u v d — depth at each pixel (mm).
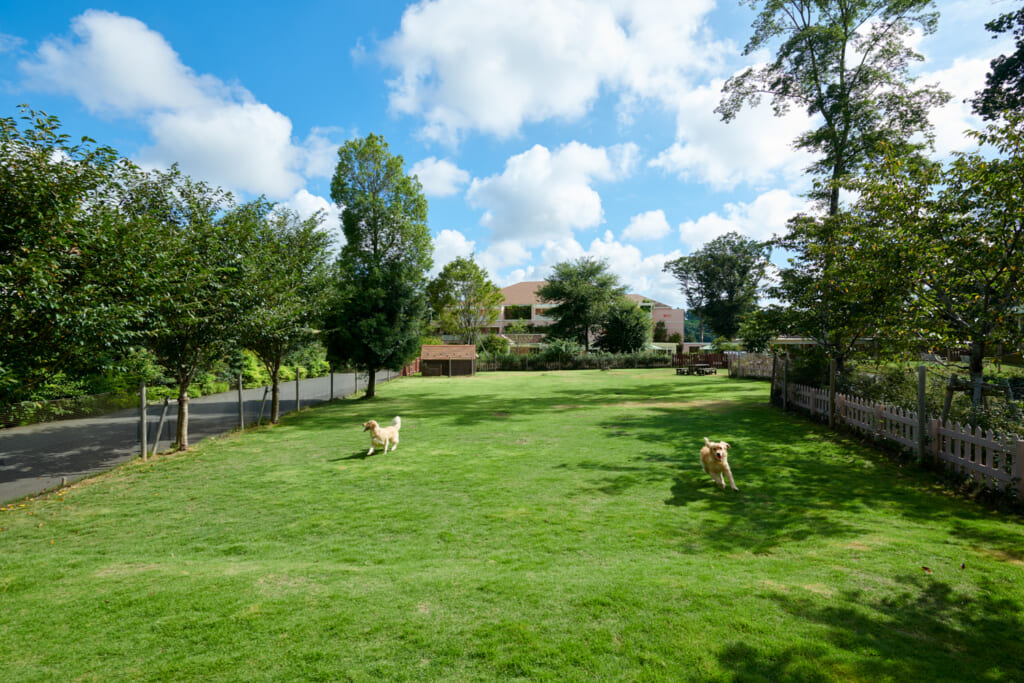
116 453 10977
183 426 11492
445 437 12250
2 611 3912
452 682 2891
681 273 69062
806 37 20891
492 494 7254
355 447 11344
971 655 3111
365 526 6055
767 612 3621
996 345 7621
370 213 23125
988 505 6332
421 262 23641
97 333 7500
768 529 5598
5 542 5785
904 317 9125
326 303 17547
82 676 3031
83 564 5031
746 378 31875
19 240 6324
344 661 3121
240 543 5609
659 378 33969
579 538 5457
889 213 9180
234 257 11805
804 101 23422
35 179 6422
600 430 12836
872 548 4895
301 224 17062
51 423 15141
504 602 3844
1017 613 3611
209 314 11148
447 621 3578
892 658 3059
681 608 3689
